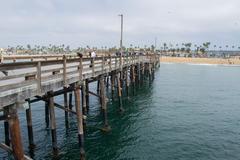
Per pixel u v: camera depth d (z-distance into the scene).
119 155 18.36
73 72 15.41
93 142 20.28
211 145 20.48
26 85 10.87
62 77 14.26
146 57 50.88
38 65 11.62
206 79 64.56
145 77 56.00
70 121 24.75
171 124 25.67
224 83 57.84
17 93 10.14
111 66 25.81
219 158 18.19
